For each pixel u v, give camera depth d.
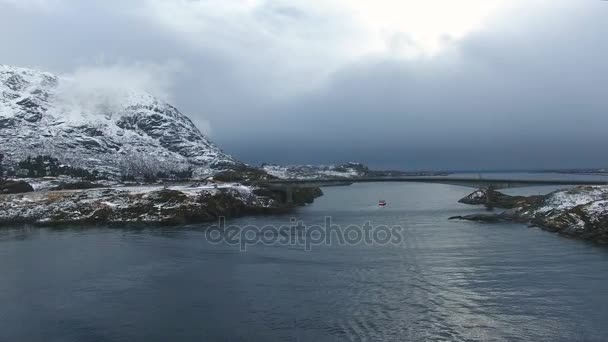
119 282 53.34
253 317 41.25
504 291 47.12
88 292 49.56
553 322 38.84
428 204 170.38
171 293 48.81
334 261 62.69
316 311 42.44
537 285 49.00
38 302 46.38
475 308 42.31
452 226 97.38
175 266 60.94
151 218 110.44
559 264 58.31
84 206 118.81
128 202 121.00
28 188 158.12
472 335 36.56
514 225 97.38
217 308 43.81
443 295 46.19
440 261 61.22
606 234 74.31
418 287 49.06
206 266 60.72
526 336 36.22
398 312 41.69
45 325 40.19
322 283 51.50
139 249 73.94
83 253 71.12
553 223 88.00
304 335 37.16
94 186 187.88
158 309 43.84
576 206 88.31
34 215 116.06
